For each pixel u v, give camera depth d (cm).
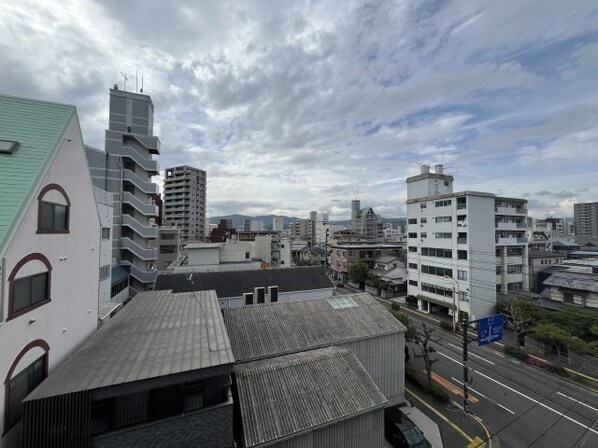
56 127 895
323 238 12988
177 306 1296
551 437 1374
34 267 734
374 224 11750
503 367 2108
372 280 4775
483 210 3266
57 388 666
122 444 700
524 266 3619
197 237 8031
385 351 1573
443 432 1399
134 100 3306
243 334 1394
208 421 795
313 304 1731
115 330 1020
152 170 3291
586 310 2647
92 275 1114
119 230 3069
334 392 1077
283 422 934
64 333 891
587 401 1672
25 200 690
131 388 698
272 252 6725
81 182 1020
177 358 820
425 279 3744
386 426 1354
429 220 3700
